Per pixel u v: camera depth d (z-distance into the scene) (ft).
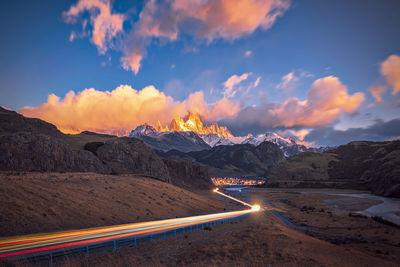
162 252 78.69
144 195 205.57
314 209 385.29
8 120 341.82
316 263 72.95
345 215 311.27
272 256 75.56
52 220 107.14
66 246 76.95
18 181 139.85
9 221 94.43
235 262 67.67
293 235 128.47
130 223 134.10
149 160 451.12
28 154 260.83
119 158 398.42
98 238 91.71
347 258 92.84
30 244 76.95
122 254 73.92
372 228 220.23
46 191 135.74
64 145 304.71
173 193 265.54
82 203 137.08
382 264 95.35
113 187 194.59
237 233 113.80
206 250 79.61
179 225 139.23
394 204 434.30
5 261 54.34
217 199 469.98
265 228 137.18
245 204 441.68
